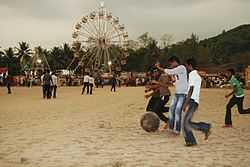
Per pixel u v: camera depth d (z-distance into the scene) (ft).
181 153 27.43
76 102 80.48
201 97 101.14
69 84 225.35
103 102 80.74
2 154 27.07
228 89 167.94
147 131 37.27
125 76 258.37
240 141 32.65
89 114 55.77
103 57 229.86
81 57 232.73
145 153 27.40
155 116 37.19
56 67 362.33
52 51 376.07
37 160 25.12
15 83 215.10
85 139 33.45
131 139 33.47
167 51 384.47
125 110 62.59
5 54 349.20
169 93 38.52
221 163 24.32
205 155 26.76
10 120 47.62
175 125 35.32
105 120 48.29
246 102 84.99
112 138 34.06
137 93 122.21
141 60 378.32
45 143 31.37
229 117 42.24
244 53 403.54
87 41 229.04
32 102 80.02
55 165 23.75
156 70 38.78
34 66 271.28
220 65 374.84
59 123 44.86
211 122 46.75
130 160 25.13
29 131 38.17
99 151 28.09
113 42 231.30
